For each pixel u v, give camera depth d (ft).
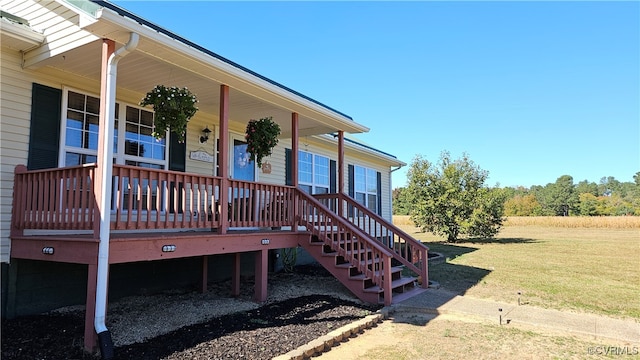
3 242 15.31
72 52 14.99
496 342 14.67
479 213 58.18
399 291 23.17
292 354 12.28
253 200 19.67
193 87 19.40
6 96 15.69
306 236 22.36
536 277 28.81
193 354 12.19
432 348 13.91
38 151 16.49
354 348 13.83
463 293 23.26
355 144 40.52
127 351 12.35
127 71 17.19
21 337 13.46
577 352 13.73
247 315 17.04
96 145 18.76
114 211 18.97
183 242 15.51
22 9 16.51
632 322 17.49
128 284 19.81
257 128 21.54
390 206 51.60
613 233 92.12
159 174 14.69
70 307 17.28
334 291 22.58
